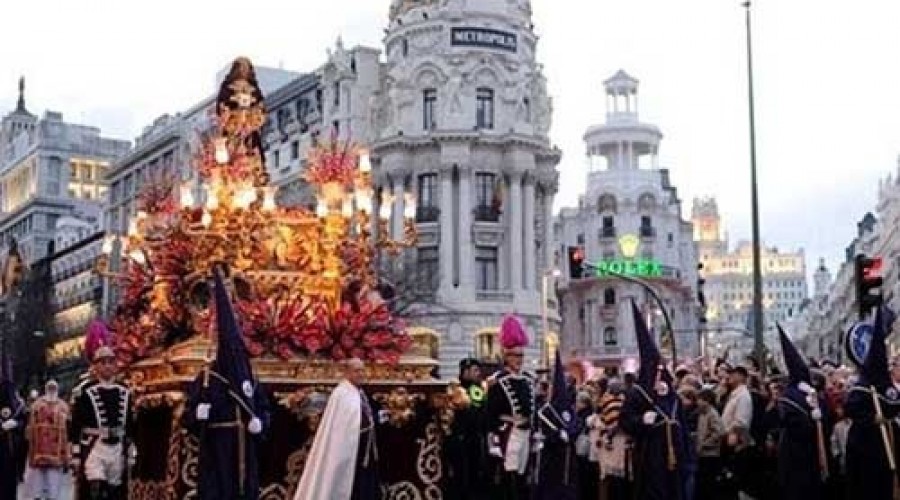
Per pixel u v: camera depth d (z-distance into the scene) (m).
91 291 100.06
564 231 115.31
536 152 75.56
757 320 30.95
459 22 74.94
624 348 102.56
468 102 74.19
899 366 16.19
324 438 12.22
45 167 144.50
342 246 15.72
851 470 15.39
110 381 15.73
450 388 15.04
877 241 128.12
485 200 74.31
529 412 16.14
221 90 16.72
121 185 104.88
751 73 34.28
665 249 115.06
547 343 67.12
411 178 74.38
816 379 17.58
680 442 16.31
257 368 14.22
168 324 15.56
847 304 130.25
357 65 77.88
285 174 78.31
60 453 19.75
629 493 17.61
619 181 114.62
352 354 14.66
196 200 18.36
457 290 72.00
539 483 16.28
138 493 15.20
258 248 15.41
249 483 12.62
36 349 86.56
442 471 15.19
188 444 13.81
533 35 78.62
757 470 18.05
